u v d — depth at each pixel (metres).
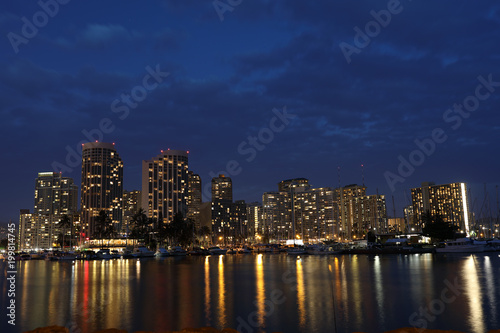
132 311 42.91
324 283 64.56
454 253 145.88
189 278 77.44
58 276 87.81
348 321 37.06
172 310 43.22
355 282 64.69
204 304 46.50
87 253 187.88
